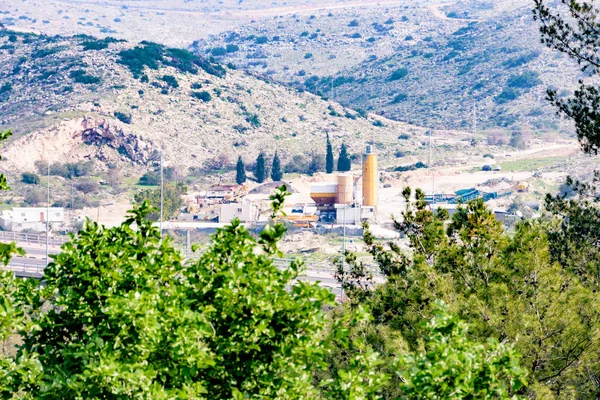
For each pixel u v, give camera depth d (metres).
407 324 63.56
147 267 41.69
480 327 57.25
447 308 37.53
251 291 38.22
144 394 36.56
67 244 43.09
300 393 38.47
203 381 38.66
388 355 58.22
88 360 39.31
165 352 37.84
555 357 57.56
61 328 42.72
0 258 43.38
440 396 34.94
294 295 39.34
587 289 61.03
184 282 41.28
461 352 35.56
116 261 42.00
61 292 42.81
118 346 38.72
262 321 37.47
